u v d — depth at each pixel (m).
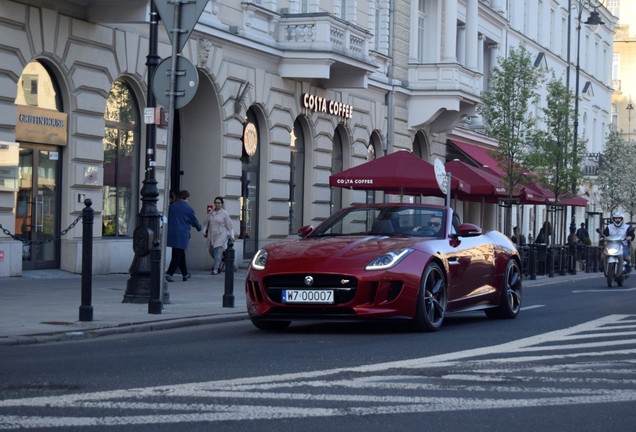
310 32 28.91
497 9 50.62
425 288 12.82
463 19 45.00
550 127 39.91
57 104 21.09
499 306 15.34
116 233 23.23
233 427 6.51
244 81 27.36
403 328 13.42
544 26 59.09
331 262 12.36
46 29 20.12
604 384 8.53
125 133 23.42
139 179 23.95
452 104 38.09
